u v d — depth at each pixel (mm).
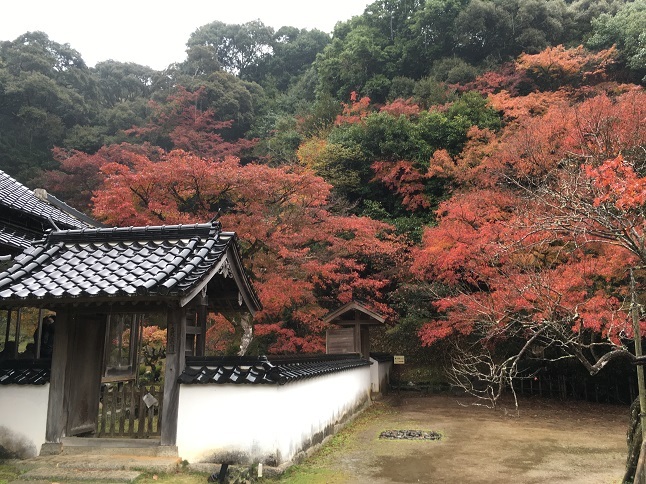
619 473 7641
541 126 16156
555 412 14938
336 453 8938
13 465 6574
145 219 13281
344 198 25938
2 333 15203
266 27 57531
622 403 16750
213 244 7422
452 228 15078
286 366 7832
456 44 35688
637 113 13250
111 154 33219
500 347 19953
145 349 16031
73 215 12984
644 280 11438
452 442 10141
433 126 26328
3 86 38344
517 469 7910
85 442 7043
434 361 21219
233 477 6156
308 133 33594
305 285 14453
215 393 6863
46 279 6828
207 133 39156
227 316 14320
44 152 38812
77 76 45438
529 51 33781
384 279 21469
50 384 7141
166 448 6766
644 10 31109
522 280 11234
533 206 12234
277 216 15242
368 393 16234
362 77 36094
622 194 5500
